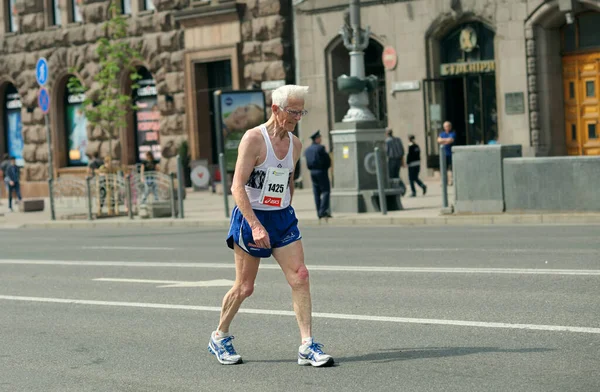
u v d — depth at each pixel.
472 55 43.50
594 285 14.55
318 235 26.59
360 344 11.51
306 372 10.32
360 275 17.09
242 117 46.19
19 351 12.23
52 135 58.94
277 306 14.38
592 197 27.05
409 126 44.88
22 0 60.00
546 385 9.25
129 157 55.84
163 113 53.72
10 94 61.69
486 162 28.83
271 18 48.59
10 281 19.14
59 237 31.14
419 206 33.88
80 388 10.19
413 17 44.41
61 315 14.70
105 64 48.09
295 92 10.22
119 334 12.95
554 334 11.40
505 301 13.61
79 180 38.69
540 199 27.92
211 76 52.53
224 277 18.03
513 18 41.69
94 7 56.56
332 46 47.31
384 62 45.41
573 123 41.50
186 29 52.19
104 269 20.28
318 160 30.66
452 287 15.11
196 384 10.07
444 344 11.23
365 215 31.38
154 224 34.81
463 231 25.30
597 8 39.62
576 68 41.19
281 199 10.38
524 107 41.72
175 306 14.88
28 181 60.50
